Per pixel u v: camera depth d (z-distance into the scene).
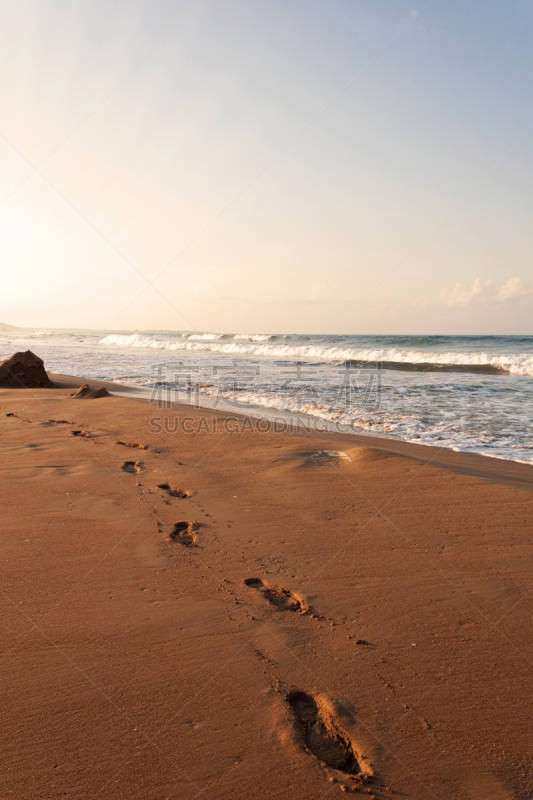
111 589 2.80
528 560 3.13
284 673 2.13
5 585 2.83
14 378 11.66
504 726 1.86
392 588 2.83
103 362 21.45
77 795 1.56
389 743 1.79
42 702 1.95
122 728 1.82
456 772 1.67
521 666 2.17
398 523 3.74
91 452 5.77
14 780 1.61
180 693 2.00
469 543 3.38
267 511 4.01
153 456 5.63
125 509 4.01
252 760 1.70
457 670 2.15
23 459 5.44
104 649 2.27
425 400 10.87
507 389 12.59
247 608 2.62
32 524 3.69
